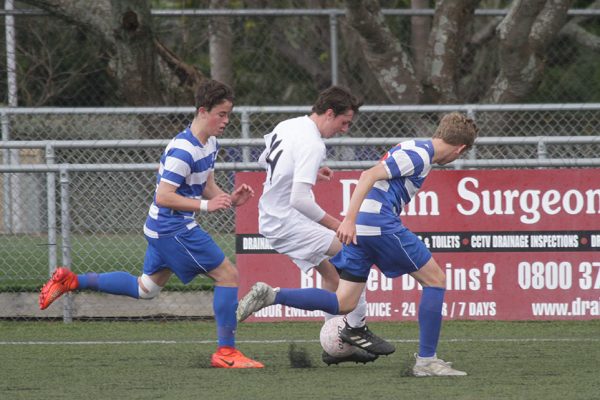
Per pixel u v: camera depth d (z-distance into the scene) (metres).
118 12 40.34
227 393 17.64
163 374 19.94
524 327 26.94
